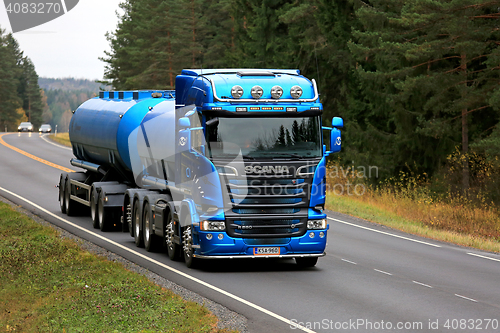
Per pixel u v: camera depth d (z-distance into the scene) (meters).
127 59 143.00
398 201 48.81
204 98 22.83
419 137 54.47
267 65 81.56
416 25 47.62
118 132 32.50
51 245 27.48
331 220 39.12
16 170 67.44
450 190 50.69
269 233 22.70
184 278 22.05
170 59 116.38
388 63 54.56
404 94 51.41
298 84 23.39
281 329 15.47
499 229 40.06
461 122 51.44
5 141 116.12
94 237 31.67
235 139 22.52
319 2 63.16
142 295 18.59
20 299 18.92
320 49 64.69
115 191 33.34
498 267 25.39
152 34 125.88
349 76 63.84
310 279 22.02
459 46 45.06
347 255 27.41
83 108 40.34
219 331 15.08
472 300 19.06
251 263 25.41
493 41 45.81
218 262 25.48
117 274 22.08
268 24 81.12
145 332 15.02
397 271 23.80
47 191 51.59
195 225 22.98
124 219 32.03
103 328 15.61
